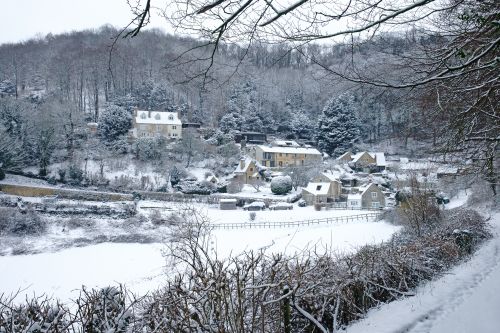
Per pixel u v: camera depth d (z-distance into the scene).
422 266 8.80
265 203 50.09
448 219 19.09
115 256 25.39
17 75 81.88
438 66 4.90
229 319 3.90
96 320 4.20
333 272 6.09
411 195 19.30
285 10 3.78
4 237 29.95
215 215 42.16
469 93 5.77
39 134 56.91
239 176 60.22
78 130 64.62
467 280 8.74
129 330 4.26
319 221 38.94
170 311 3.99
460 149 7.84
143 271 20.55
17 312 4.18
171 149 65.06
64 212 37.34
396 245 11.12
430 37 4.92
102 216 37.88
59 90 69.88
